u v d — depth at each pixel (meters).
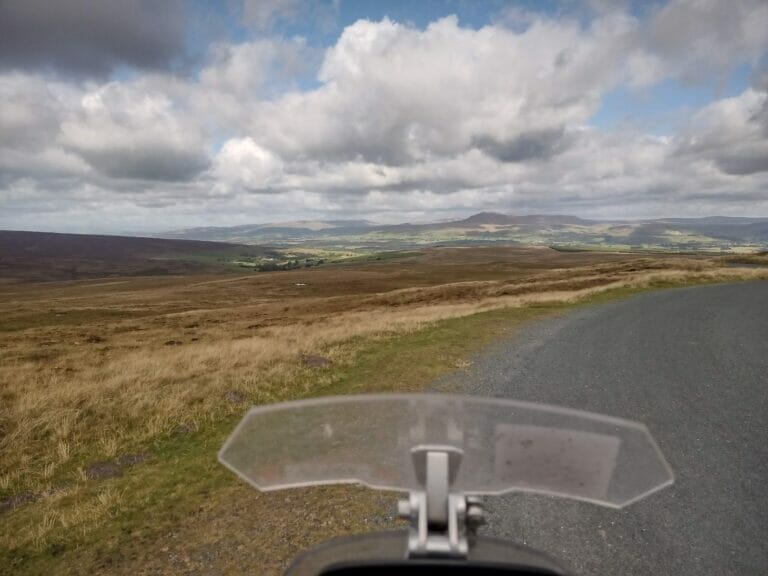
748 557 4.70
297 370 13.06
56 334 36.16
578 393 10.26
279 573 4.59
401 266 166.38
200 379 12.45
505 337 16.69
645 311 23.22
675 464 6.75
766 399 9.73
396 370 12.46
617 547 4.88
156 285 127.56
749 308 23.86
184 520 5.66
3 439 8.81
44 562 5.11
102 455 8.13
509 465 1.49
